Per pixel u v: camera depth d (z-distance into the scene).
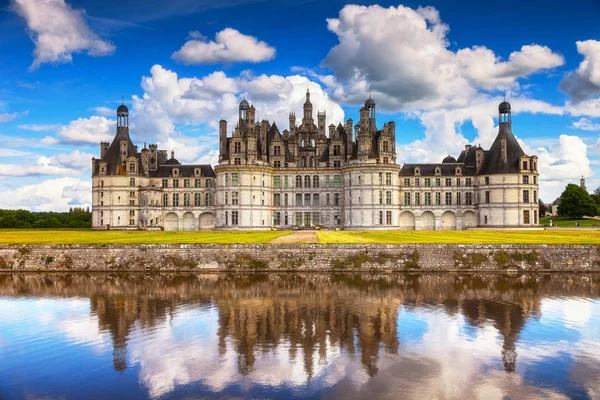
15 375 28.09
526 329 35.97
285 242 67.69
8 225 162.62
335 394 25.31
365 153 111.88
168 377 27.58
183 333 35.38
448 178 122.69
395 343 32.94
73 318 39.88
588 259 61.88
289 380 27.03
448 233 89.88
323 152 124.25
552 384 26.44
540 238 74.00
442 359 30.00
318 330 35.91
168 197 127.19
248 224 111.50
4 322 38.94
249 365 29.12
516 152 114.56
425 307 42.59
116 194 121.00
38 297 48.34
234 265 63.47
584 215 161.38
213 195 126.50
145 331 35.94
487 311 41.19
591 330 35.72
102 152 126.50
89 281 57.75
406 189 123.19
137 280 58.00
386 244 63.44
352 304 43.78
